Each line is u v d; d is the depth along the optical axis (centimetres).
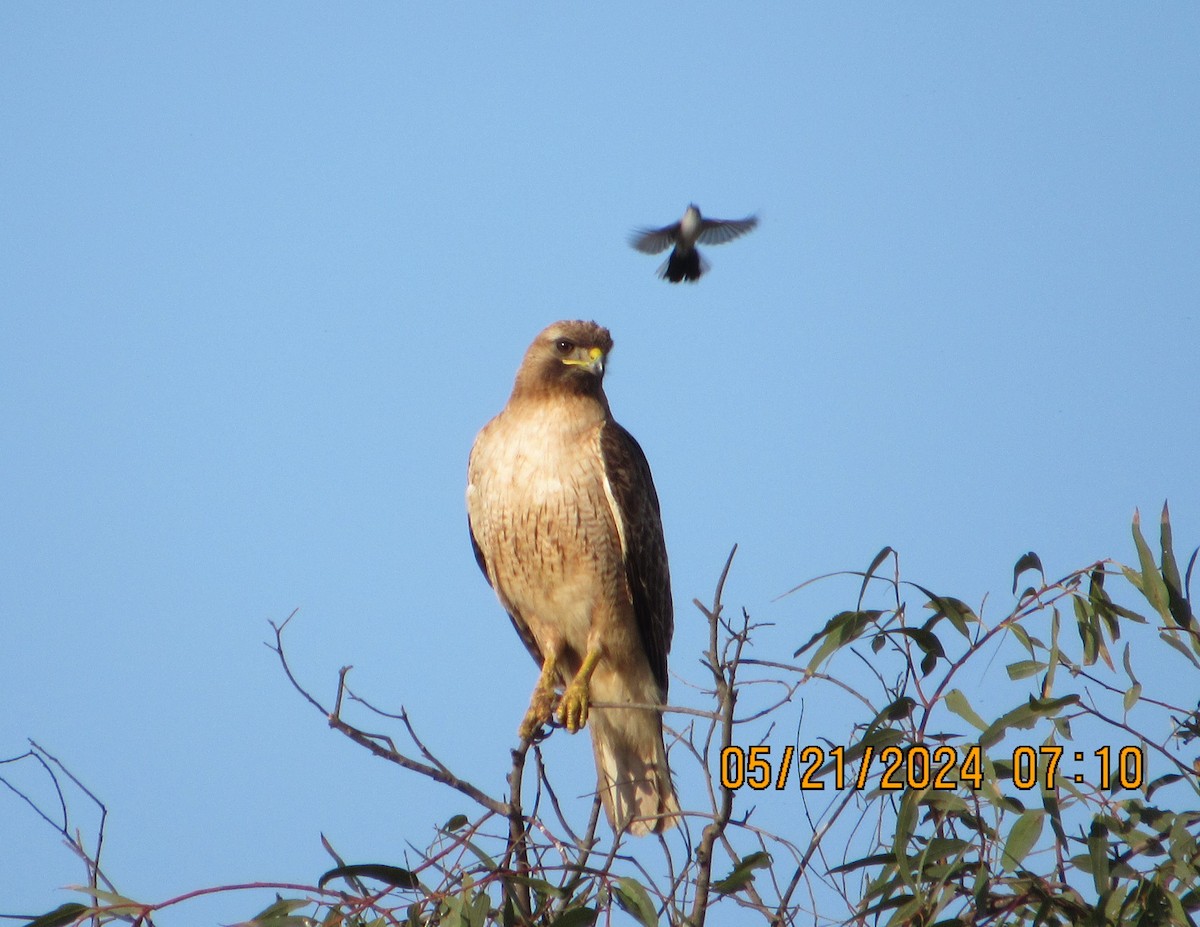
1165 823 927
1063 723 957
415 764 938
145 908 831
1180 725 938
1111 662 992
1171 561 974
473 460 1566
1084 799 929
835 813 925
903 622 1003
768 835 923
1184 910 894
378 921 890
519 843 922
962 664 976
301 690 944
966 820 955
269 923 879
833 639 1002
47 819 918
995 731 945
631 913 882
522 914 932
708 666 948
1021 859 893
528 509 1511
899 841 938
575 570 1517
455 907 876
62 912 852
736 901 916
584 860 941
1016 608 998
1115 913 888
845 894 955
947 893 932
